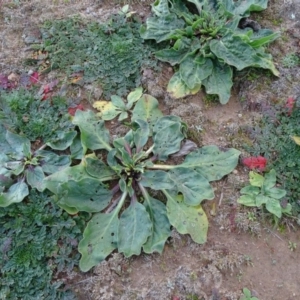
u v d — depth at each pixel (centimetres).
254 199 58
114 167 57
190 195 57
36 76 67
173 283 52
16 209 55
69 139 60
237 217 57
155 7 72
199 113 64
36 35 71
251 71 68
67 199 55
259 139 63
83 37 70
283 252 56
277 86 67
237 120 65
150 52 69
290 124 64
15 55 69
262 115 65
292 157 61
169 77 68
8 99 63
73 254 54
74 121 60
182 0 74
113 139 62
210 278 53
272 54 71
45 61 69
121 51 68
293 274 54
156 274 53
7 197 55
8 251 53
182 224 55
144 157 59
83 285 53
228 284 53
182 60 67
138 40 70
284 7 76
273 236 57
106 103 65
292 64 70
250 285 53
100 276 53
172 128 61
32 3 76
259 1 75
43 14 74
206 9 72
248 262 54
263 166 60
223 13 71
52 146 60
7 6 75
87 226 54
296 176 60
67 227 55
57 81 66
